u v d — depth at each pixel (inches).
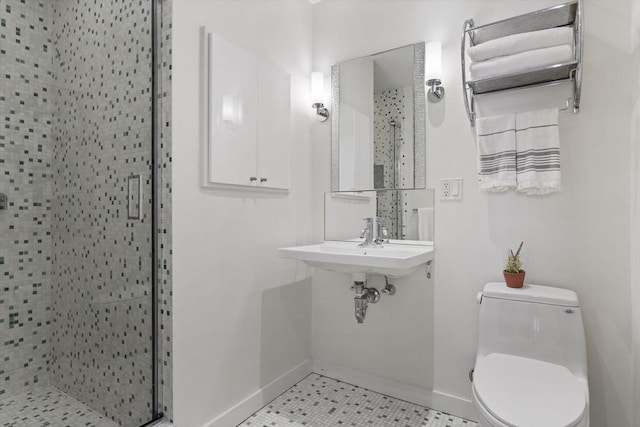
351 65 92.0
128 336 63.1
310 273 97.4
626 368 62.0
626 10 62.1
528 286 67.5
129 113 63.7
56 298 60.6
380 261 64.7
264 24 82.5
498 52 66.2
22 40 59.2
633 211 60.5
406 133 83.4
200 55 67.3
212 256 69.7
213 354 69.7
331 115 95.0
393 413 77.9
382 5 87.8
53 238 60.7
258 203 80.7
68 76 62.2
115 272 63.3
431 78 77.4
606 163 63.6
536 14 64.6
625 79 62.2
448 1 79.0
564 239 66.8
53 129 61.3
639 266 57.4
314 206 97.3
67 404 58.9
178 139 63.3
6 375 56.4
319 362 96.6
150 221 63.6
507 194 71.8
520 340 62.3
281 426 73.4
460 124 77.0
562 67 61.9
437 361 79.4
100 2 63.9
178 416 63.2
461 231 76.5
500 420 45.0
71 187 62.3
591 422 64.3
